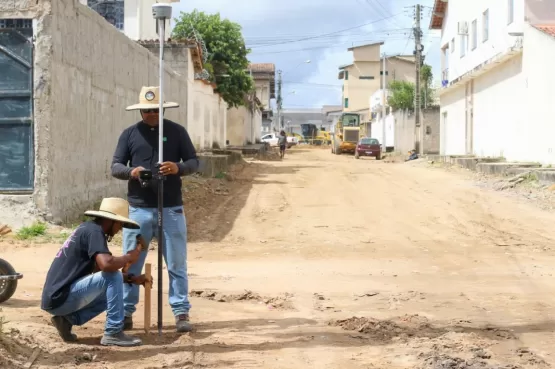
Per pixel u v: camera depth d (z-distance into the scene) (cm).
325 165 3997
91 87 1677
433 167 3512
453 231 1709
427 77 6462
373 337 769
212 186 2536
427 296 1009
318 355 698
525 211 1975
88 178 1664
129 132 774
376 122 8181
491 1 3344
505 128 3188
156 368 641
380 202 2216
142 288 1041
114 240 1415
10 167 1411
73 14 1534
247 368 651
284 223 1848
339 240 1608
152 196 763
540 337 770
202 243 1566
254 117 7188
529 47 2812
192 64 3431
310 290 1058
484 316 877
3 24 1403
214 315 879
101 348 700
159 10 749
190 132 3353
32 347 674
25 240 1326
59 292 694
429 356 687
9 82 1408
